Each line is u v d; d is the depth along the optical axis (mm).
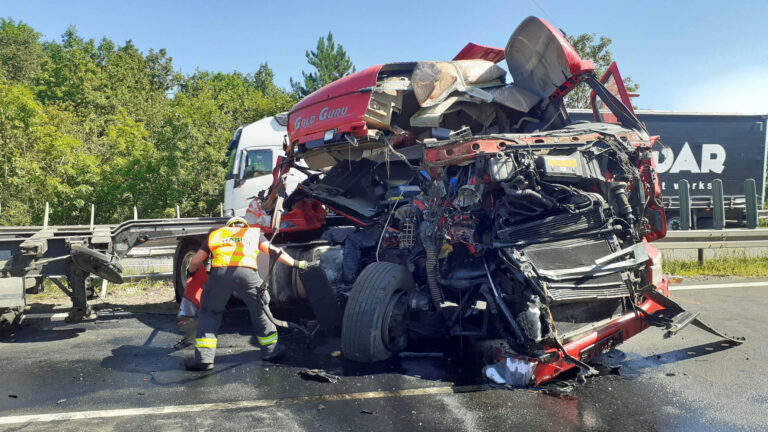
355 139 5848
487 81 6148
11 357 4859
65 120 21766
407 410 3504
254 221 6961
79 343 5375
